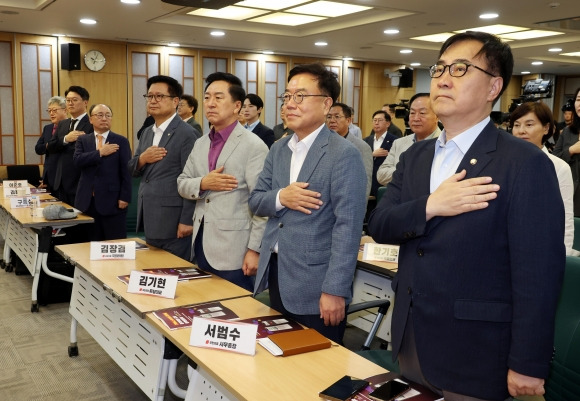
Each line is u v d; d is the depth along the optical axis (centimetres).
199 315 182
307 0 631
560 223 113
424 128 339
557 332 168
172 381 198
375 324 223
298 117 188
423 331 126
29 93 823
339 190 179
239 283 245
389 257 268
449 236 120
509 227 114
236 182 235
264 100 1014
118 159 395
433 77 129
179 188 254
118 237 404
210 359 152
